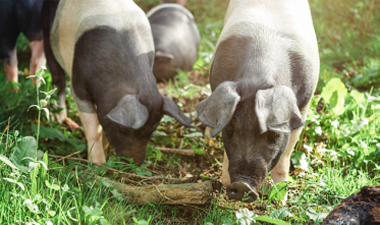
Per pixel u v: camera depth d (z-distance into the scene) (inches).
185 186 91.0
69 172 93.4
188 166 111.0
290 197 97.7
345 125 112.7
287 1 98.3
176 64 153.4
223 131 90.3
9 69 132.5
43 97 119.6
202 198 90.4
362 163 106.2
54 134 109.0
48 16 117.3
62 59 114.7
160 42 151.8
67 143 111.0
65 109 124.1
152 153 112.7
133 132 99.7
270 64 89.1
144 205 92.4
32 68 133.7
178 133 122.6
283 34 93.0
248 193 83.6
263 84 86.7
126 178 98.7
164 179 102.4
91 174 94.0
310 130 112.7
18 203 82.6
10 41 131.8
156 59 146.3
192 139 119.6
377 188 81.1
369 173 105.0
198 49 176.9
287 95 84.4
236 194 84.8
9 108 114.7
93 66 103.5
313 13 212.1
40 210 83.8
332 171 101.8
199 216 92.0
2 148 92.9
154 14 170.9
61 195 86.7
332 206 94.2
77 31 107.3
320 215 88.3
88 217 82.0
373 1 213.9
